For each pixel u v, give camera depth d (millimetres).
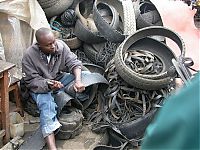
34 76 3508
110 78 3787
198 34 4973
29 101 3777
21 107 3783
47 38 3359
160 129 963
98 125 3689
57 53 3539
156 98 3627
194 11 5164
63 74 3738
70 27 4578
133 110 3707
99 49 4375
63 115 3527
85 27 4301
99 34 4336
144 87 3590
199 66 4637
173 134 946
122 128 3529
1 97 3287
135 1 4953
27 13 3896
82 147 3498
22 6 3840
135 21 4309
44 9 4414
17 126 3492
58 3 4418
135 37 3984
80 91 3498
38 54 3508
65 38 4457
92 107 3971
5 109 3322
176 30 4945
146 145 984
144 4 4875
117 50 3783
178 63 3043
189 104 948
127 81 3629
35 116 3848
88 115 3883
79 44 4512
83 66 3996
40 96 3479
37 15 3928
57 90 3596
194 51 4801
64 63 3658
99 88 3947
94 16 4227
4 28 3869
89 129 3723
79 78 3572
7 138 3430
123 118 3666
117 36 4145
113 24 4336
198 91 960
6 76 3215
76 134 3605
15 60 3975
